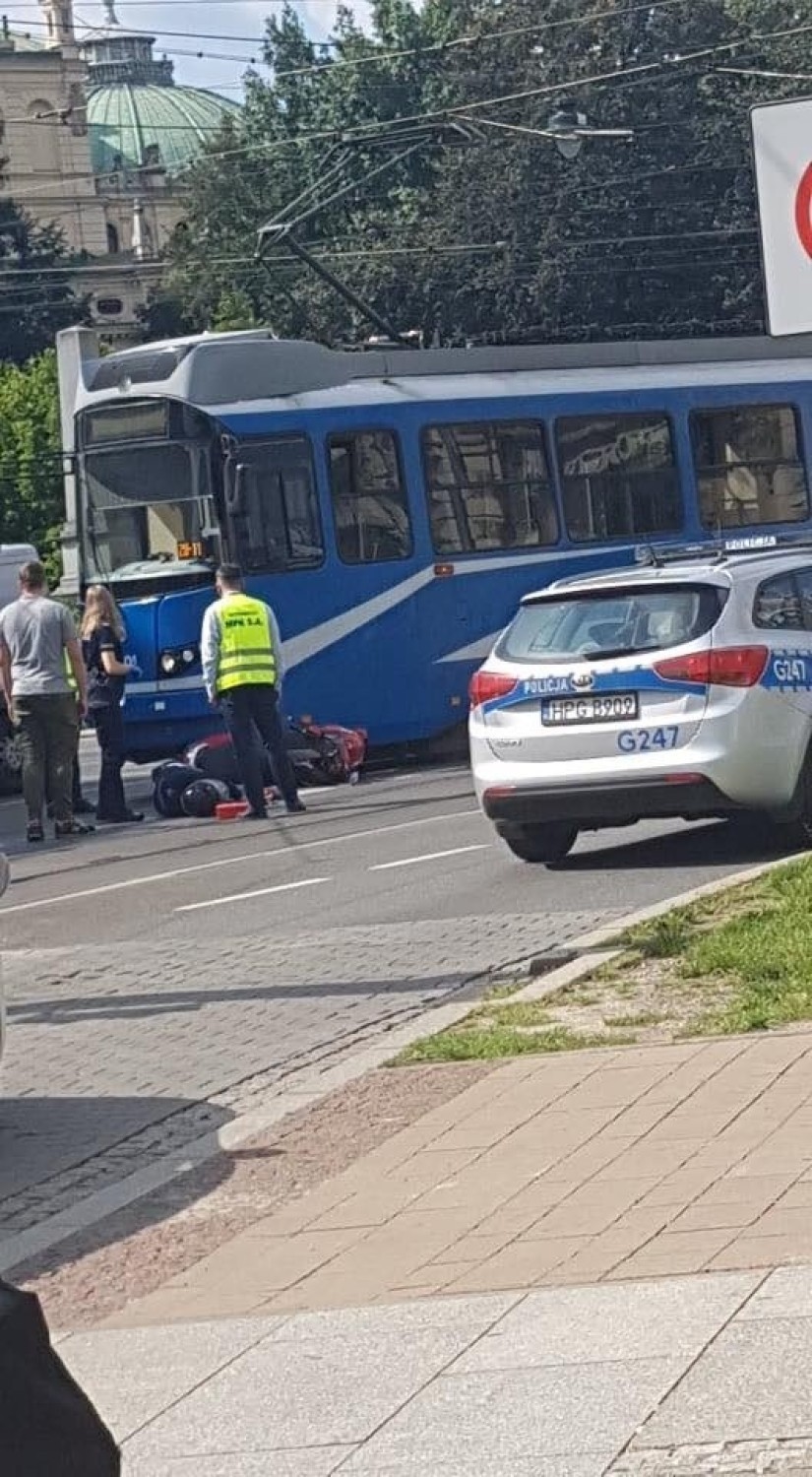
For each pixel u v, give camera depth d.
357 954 12.41
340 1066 9.44
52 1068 10.30
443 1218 7.00
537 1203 6.99
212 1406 5.60
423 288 57.41
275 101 70.00
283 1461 5.19
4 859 9.25
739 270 56.09
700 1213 6.63
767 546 15.88
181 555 24.33
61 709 19.95
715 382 28.30
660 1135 7.55
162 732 24.38
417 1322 6.02
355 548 25.14
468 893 14.31
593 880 14.36
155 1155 8.51
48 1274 7.06
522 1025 9.70
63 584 25.67
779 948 10.37
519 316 56.62
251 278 65.56
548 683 14.41
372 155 63.50
